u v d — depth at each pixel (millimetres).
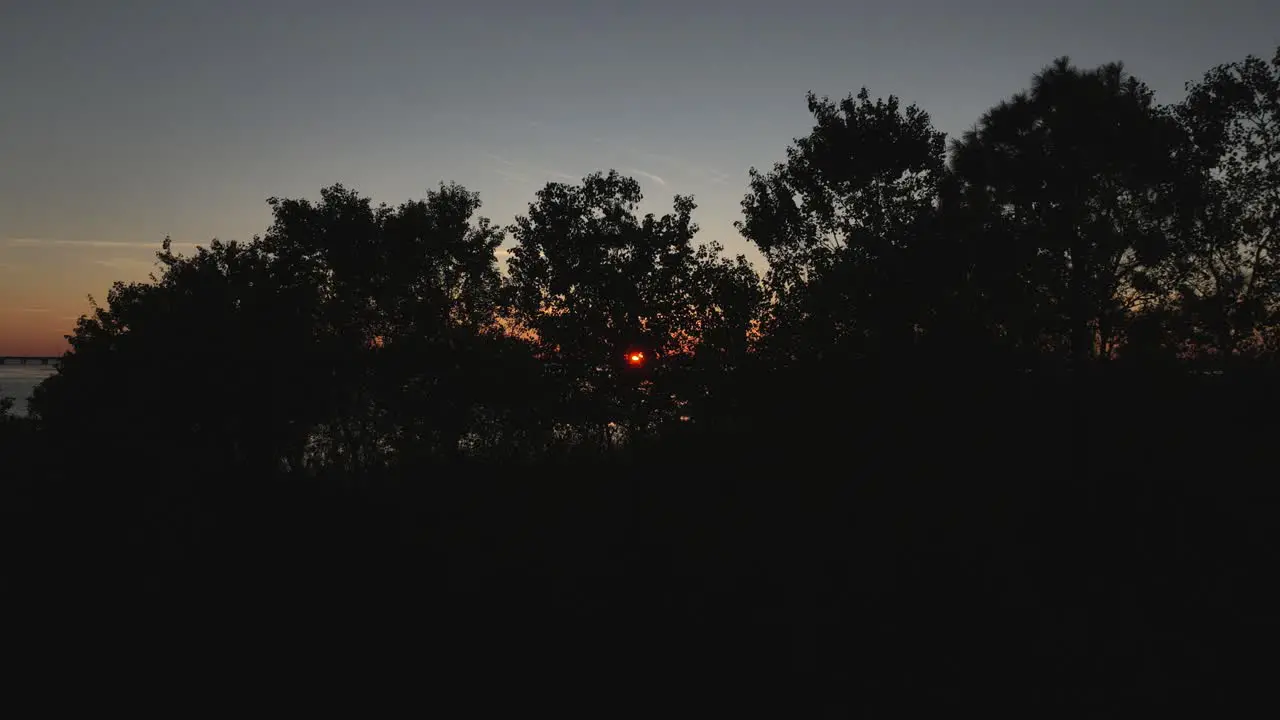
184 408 27266
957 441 18062
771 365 21125
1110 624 11062
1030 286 20516
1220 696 9203
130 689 10742
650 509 18438
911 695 9977
